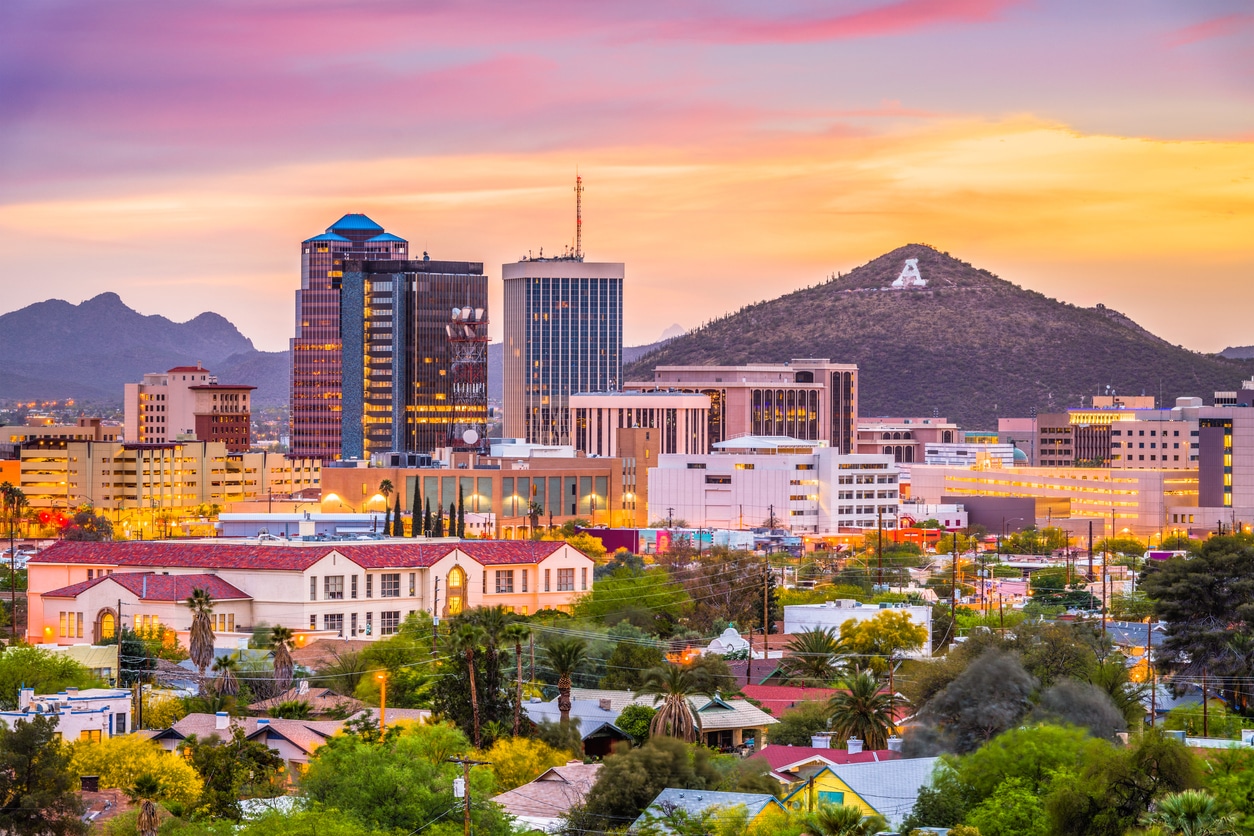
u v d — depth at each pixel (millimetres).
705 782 196625
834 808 175500
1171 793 177000
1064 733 194500
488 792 198750
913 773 194000
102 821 188250
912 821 181250
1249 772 184500
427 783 191375
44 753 184625
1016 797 182250
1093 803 179375
